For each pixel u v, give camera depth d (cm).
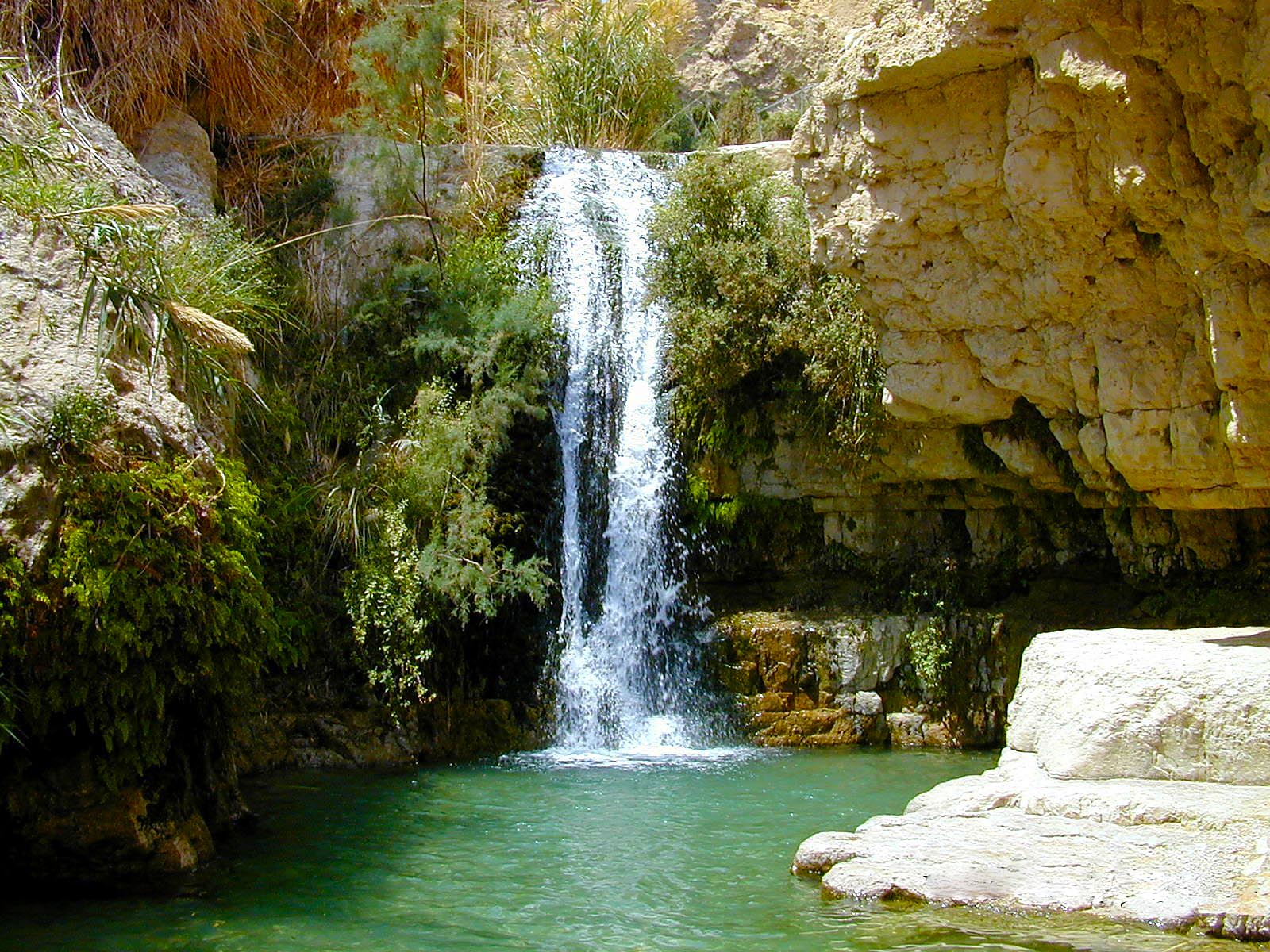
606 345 1291
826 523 1259
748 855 698
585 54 1638
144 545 613
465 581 1016
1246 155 698
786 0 2028
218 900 604
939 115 909
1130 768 690
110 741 602
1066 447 1001
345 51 1423
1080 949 509
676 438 1266
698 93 1983
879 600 1227
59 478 600
